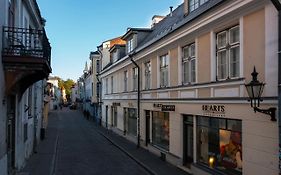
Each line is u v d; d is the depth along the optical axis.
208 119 13.73
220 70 12.62
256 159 10.26
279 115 8.81
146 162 17.94
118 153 21.52
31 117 19.64
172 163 17.09
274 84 9.45
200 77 13.92
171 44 16.86
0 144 10.59
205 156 13.99
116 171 16.38
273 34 9.55
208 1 13.91
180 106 16.03
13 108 13.53
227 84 11.80
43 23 23.11
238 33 11.53
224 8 11.64
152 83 20.25
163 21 24.16
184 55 15.87
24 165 16.67
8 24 12.35
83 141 27.48
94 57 50.28
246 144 10.76
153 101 20.12
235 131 11.73
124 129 28.89
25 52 12.23
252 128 10.45
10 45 11.55
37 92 23.70
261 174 10.02
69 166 17.41
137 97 23.77
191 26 14.16
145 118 22.28
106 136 30.20
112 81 34.53
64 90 129.75
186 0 16.22
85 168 17.00
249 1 10.37
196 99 14.21
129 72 26.22
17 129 14.05
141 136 22.88
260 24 10.17
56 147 23.80
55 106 91.56
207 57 13.33
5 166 11.48
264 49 9.95
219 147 12.84
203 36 13.66
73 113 71.06
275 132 9.41
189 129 15.68
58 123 46.06
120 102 29.88
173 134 16.98
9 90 11.28
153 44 19.06
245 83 10.84
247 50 10.80
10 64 11.20
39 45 14.62
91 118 53.66
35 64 11.38
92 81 50.94
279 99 8.83
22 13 14.97
